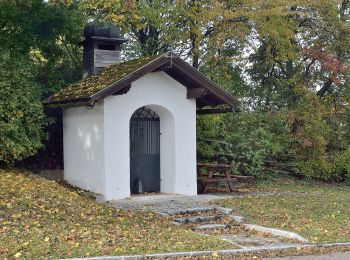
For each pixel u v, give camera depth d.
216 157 20.52
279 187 20.86
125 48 24.17
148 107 17.44
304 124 23.58
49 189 15.39
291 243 11.43
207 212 14.54
